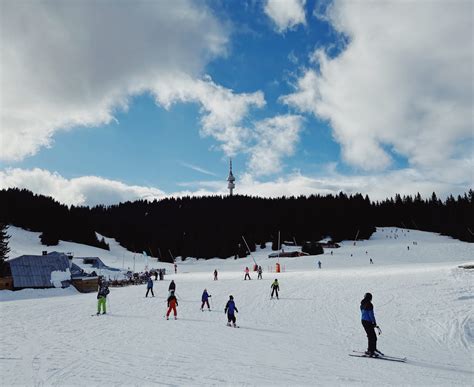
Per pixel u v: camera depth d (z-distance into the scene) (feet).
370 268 168.66
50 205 437.58
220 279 160.15
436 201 577.02
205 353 39.40
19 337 48.03
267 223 476.95
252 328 56.59
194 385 27.99
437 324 56.03
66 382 28.78
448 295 75.41
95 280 154.10
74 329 54.44
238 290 110.42
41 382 28.81
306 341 47.21
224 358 37.17
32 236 392.27
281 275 164.76
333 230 433.89
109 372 31.63
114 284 162.09
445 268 119.14
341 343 46.47
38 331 52.65
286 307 78.33
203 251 419.74
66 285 146.82
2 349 40.81
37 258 149.79
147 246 465.47
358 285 104.06
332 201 515.91
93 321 62.34
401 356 40.70
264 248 432.25
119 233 519.60
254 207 569.23
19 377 30.12
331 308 75.46
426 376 32.42
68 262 157.17
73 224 424.05
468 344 46.88
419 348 44.93
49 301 97.30
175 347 42.34
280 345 44.45
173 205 635.66
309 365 34.96
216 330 54.49
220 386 27.81
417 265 165.07
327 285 110.42
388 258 267.80
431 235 455.63
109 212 646.33
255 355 38.81
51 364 34.32
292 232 460.96
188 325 58.75
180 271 291.17
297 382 29.27
